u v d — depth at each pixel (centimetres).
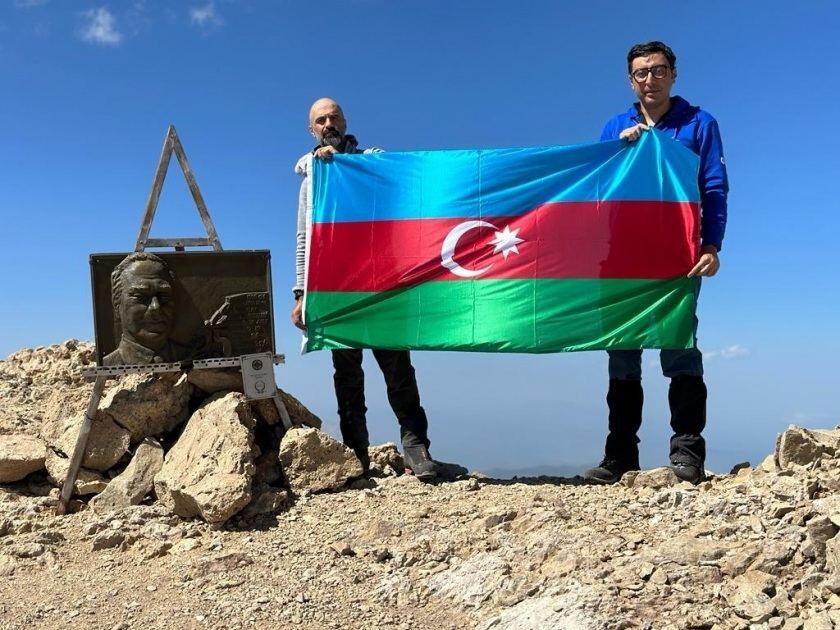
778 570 212
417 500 310
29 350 467
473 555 250
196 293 338
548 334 323
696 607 201
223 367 335
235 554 261
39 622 228
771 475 281
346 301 340
